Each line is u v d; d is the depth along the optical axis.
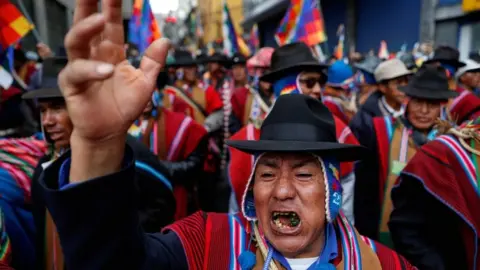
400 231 1.99
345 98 5.01
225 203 5.12
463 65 5.27
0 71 3.09
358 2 16.44
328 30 18.33
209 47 13.23
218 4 33.41
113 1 0.84
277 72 2.75
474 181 1.83
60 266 1.82
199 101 5.08
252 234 1.32
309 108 1.35
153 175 2.09
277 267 1.26
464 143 1.90
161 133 3.11
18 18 3.32
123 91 0.85
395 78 3.65
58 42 11.55
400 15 14.31
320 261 1.27
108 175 0.85
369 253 1.32
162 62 0.89
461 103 4.29
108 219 0.88
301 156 1.25
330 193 1.28
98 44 0.84
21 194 1.90
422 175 1.89
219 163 4.81
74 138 0.86
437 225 1.93
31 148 2.03
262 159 1.29
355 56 10.50
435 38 13.05
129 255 0.94
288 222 1.25
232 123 4.76
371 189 2.86
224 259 1.27
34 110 5.04
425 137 2.83
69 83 0.77
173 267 1.18
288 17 4.76
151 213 2.07
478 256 1.79
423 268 1.88
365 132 2.96
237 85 6.64
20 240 1.81
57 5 11.62
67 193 0.83
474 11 11.81
